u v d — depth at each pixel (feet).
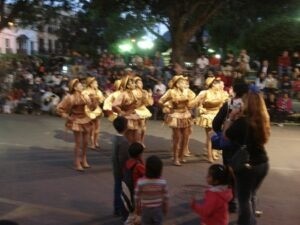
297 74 65.26
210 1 74.08
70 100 30.58
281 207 24.40
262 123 18.21
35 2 91.86
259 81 60.85
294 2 80.64
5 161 33.94
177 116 32.50
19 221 21.81
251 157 18.28
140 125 32.35
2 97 66.59
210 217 16.90
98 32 155.43
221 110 21.76
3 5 92.43
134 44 134.10
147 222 17.67
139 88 32.55
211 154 34.01
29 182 28.40
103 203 24.59
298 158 36.35
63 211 23.32
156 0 72.84
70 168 32.04
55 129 48.47
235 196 21.15
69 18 149.69
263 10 85.92
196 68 70.74
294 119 58.08
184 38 76.69
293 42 84.64
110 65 77.66
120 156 21.39
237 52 102.37
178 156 33.47
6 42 169.27
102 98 37.45
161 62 79.05
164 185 17.75
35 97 65.67
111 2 75.05
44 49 193.57
